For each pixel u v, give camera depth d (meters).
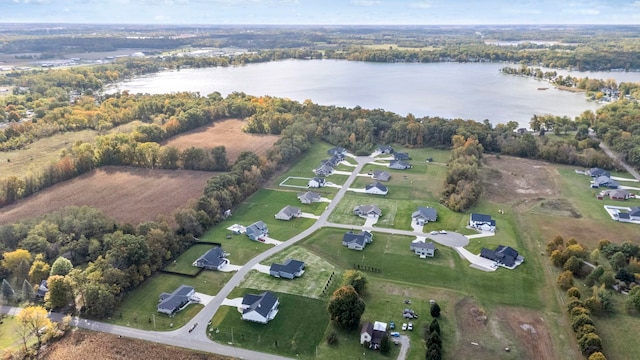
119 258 104.75
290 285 104.62
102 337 88.44
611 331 87.94
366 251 120.31
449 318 92.62
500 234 128.75
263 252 120.25
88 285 95.25
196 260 115.12
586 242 123.69
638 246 114.44
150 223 121.94
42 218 128.12
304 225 136.25
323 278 107.56
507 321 91.94
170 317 94.25
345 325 89.06
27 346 86.44
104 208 143.75
